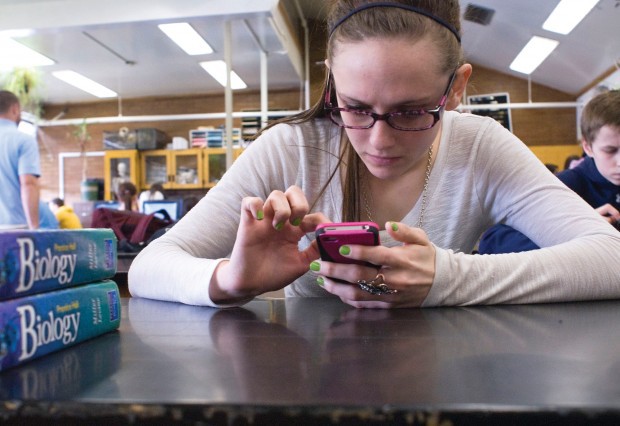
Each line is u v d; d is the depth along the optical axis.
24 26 3.88
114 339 0.58
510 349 0.50
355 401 0.33
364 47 0.76
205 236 1.07
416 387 0.37
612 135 1.91
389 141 0.83
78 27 3.95
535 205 1.08
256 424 0.33
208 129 7.90
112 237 0.64
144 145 7.84
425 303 0.83
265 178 1.15
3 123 2.98
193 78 7.54
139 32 5.04
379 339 0.56
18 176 3.00
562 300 0.87
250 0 3.73
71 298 0.54
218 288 0.86
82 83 7.59
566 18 6.06
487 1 6.33
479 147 1.14
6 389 0.38
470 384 0.37
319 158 1.16
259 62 6.42
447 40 0.80
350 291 0.83
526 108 8.99
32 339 0.47
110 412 0.34
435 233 1.19
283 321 0.71
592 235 0.96
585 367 0.42
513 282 0.85
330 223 0.81
